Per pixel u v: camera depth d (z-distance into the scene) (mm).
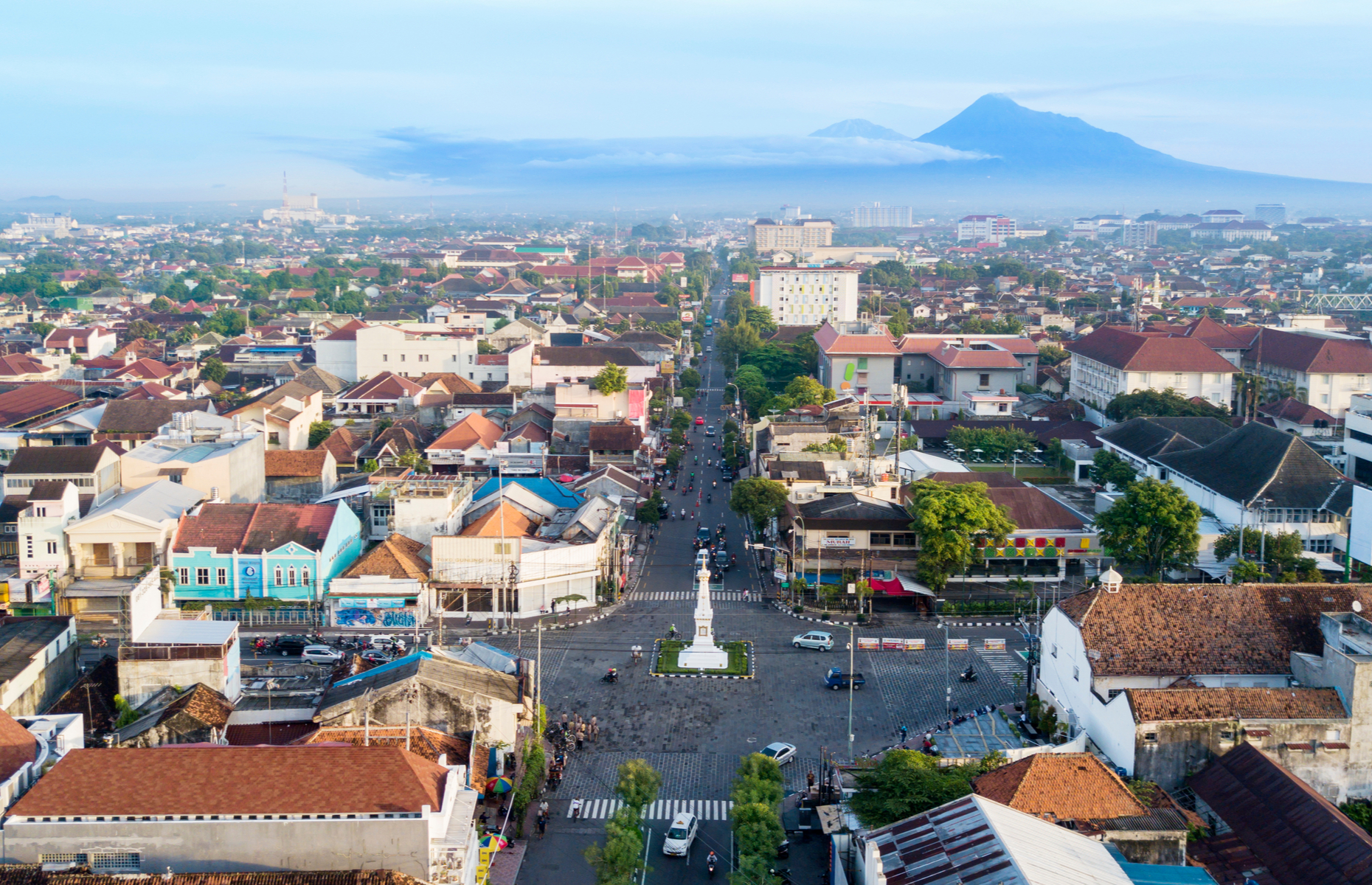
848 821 88812
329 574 152500
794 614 152875
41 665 114938
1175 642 107375
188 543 151000
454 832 76562
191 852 72188
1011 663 134875
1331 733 93250
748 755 107188
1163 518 152000
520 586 151500
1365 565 158375
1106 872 72875
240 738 103312
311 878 70875
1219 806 86562
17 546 157125
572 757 111000
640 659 136750
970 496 156125
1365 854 73562
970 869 70938
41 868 70250
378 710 105250
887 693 126562
